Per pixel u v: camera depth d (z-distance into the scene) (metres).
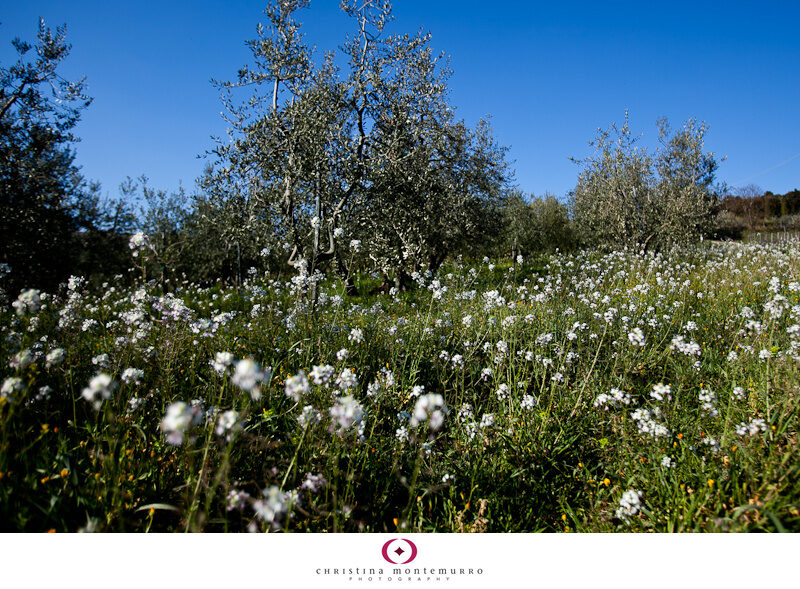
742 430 2.94
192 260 19.70
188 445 2.63
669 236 15.84
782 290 8.00
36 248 13.19
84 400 3.28
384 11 9.27
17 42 12.03
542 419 3.64
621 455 3.29
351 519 2.63
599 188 17.06
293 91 8.85
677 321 6.54
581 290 9.56
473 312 6.86
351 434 2.91
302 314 5.82
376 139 10.08
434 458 3.30
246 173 9.05
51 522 2.19
